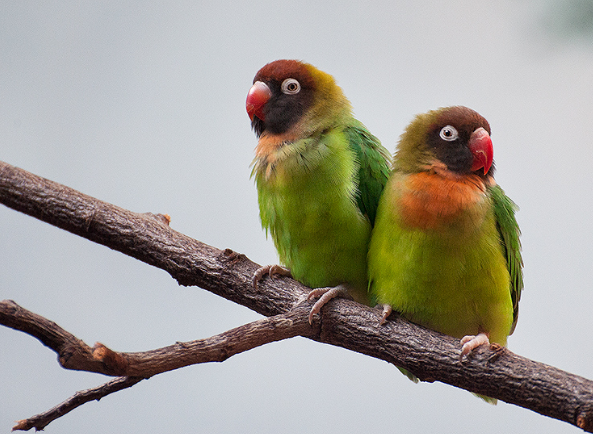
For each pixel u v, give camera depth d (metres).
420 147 8.77
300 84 9.50
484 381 7.31
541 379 6.98
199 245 8.63
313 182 8.82
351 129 9.46
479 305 8.38
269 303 8.50
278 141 9.40
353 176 8.95
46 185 8.42
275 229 9.34
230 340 6.69
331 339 8.20
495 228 8.52
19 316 5.45
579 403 6.73
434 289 8.30
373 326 8.00
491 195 8.73
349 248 8.93
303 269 9.18
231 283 8.52
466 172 8.66
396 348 7.84
